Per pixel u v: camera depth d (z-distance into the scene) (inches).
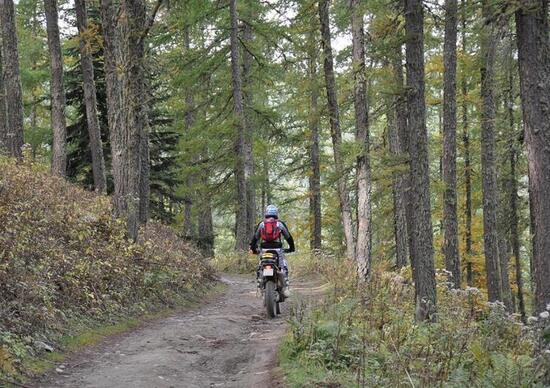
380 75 535.2
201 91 1009.5
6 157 621.9
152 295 473.1
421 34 453.1
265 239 469.7
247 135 1042.7
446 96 706.8
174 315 457.4
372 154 625.0
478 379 242.2
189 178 1217.4
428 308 424.8
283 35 906.7
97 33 671.1
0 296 304.3
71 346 310.8
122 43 534.3
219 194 1055.0
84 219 495.5
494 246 796.6
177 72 932.6
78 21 785.6
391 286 506.3
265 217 475.5
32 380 247.3
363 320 349.7
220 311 498.9
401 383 235.6
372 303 387.5
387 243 1148.5
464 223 1181.7
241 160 984.9
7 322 287.7
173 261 589.9
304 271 852.6
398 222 914.1
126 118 542.0
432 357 271.1
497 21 359.9
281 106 1039.6
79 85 995.9
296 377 258.5
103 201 593.9
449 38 697.6
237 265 933.8
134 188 542.9
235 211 1046.4
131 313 418.9
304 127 1118.4
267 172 1282.0
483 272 1195.9
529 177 353.1
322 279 738.8
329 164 1119.6
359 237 647.8
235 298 603.5
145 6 536.7
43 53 1174.3
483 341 300.0
